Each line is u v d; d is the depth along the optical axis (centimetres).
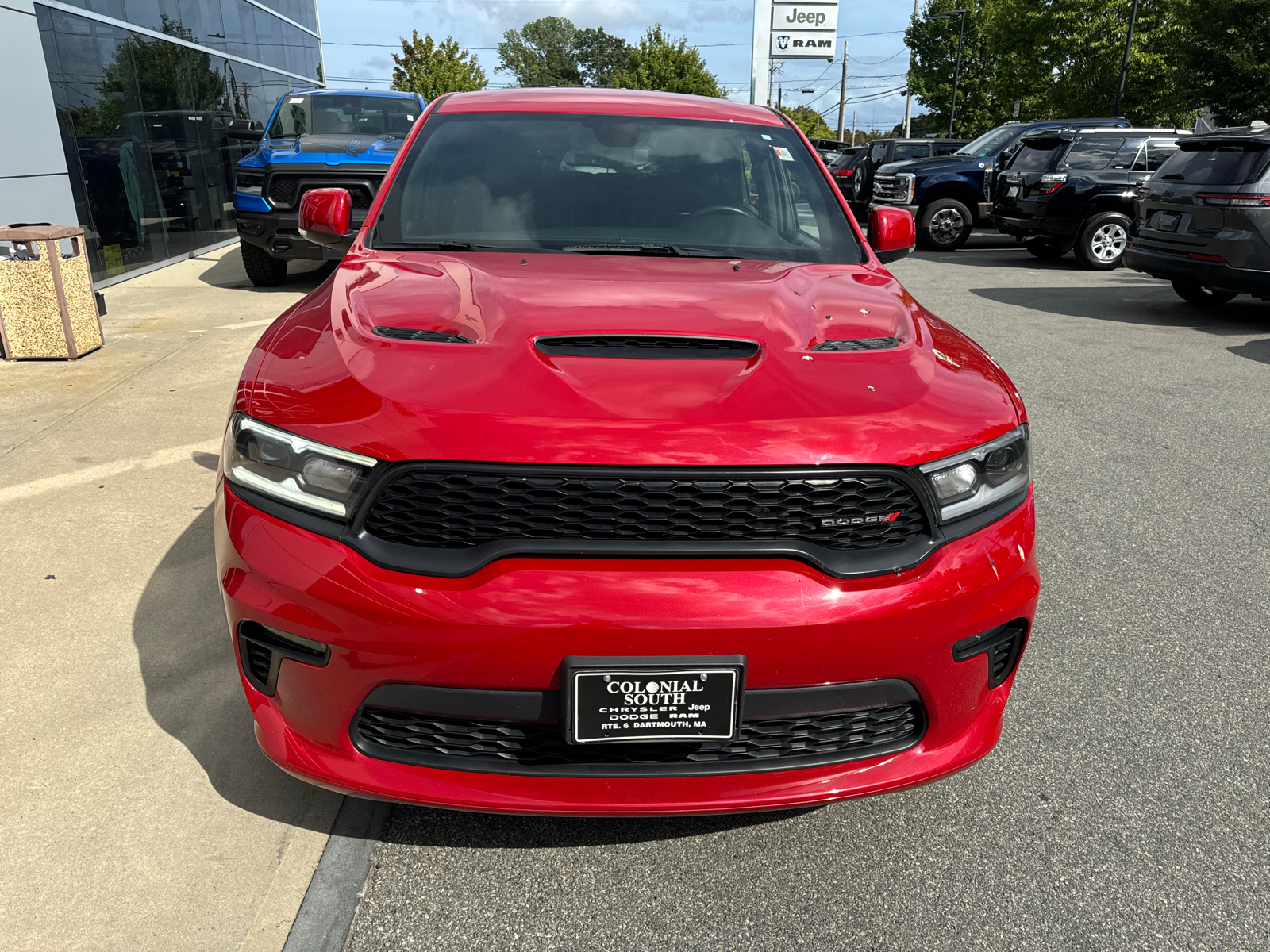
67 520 361
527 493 162
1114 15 2925
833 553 168
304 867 194
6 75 776
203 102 1252
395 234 272
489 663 161
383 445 164
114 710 244
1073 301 967
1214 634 305
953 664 180
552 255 261
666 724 164
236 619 178
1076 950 179
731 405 171
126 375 572
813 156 318
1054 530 388
